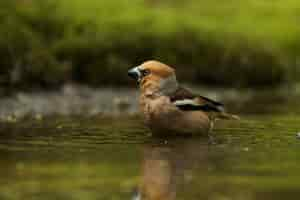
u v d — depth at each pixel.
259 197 8.09
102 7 20.36
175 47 19.89
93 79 18.72
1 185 8.57
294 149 11.12
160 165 9.80
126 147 11.27
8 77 17.11
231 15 22.58
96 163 9.91
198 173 9.30
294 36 22.31
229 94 19.75
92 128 13.37
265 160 10.18
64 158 10.27
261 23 22.53
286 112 16.27
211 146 11.39
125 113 16.03
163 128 12.45
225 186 8.59
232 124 14.14
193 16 21.73
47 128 13.32
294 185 8.65
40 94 17.36
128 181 8.82
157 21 20.33
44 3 19.53
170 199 7.99
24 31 17.78
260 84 20.81
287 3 23.95
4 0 18.64
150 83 12.67
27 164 9.80
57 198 8.01
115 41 19.27
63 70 18.19
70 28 19.23
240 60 20.53
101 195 8.15
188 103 12.46
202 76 20.19
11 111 15.94
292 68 21.86
